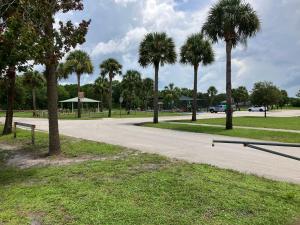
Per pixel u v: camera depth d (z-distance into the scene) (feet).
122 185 28.91
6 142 65.62
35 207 24.49
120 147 51.13
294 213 22.54
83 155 46.65
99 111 280.51
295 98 409.08
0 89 83.66
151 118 157.69
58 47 43.01
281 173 34.63
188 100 319.47
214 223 20.72
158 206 23.70
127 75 260.21
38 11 38.68
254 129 84.58
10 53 37.35
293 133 74.49
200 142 61.11
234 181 29.71
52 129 48.08
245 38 88.33
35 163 43.62
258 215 22.03
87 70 170.30
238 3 86.02
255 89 160.04
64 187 29.27
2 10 38.34
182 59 127.65
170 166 36.01
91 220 21.62
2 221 22.18
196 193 26.05
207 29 88.89
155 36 118.11
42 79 193.67
